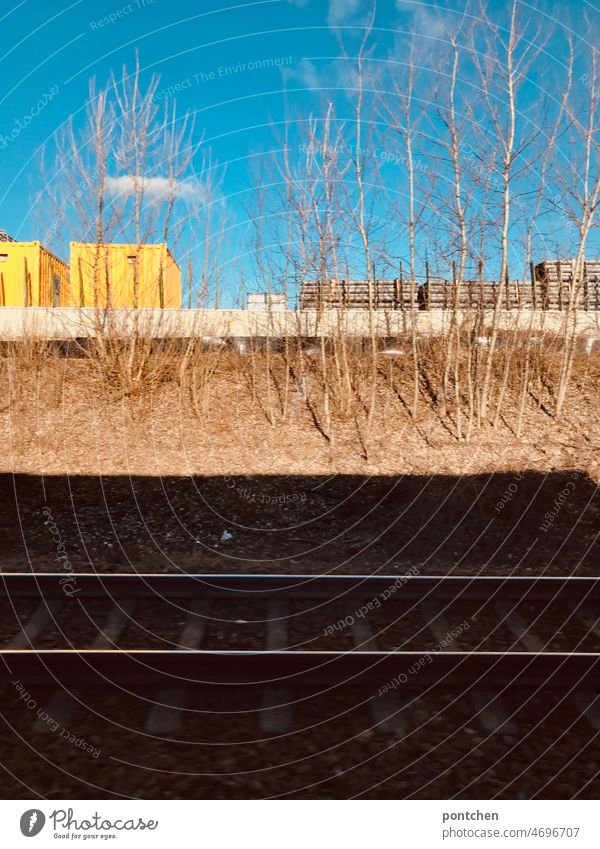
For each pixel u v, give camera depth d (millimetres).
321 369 12078
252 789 2975
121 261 12508
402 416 10789
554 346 12289
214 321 12977
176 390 11414
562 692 3865
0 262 15789
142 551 7164
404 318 12734
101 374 11438
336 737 3381
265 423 10570
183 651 3980
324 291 11477
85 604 5285
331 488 8820
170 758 3184
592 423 10320
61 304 16750
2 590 5441
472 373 11727
